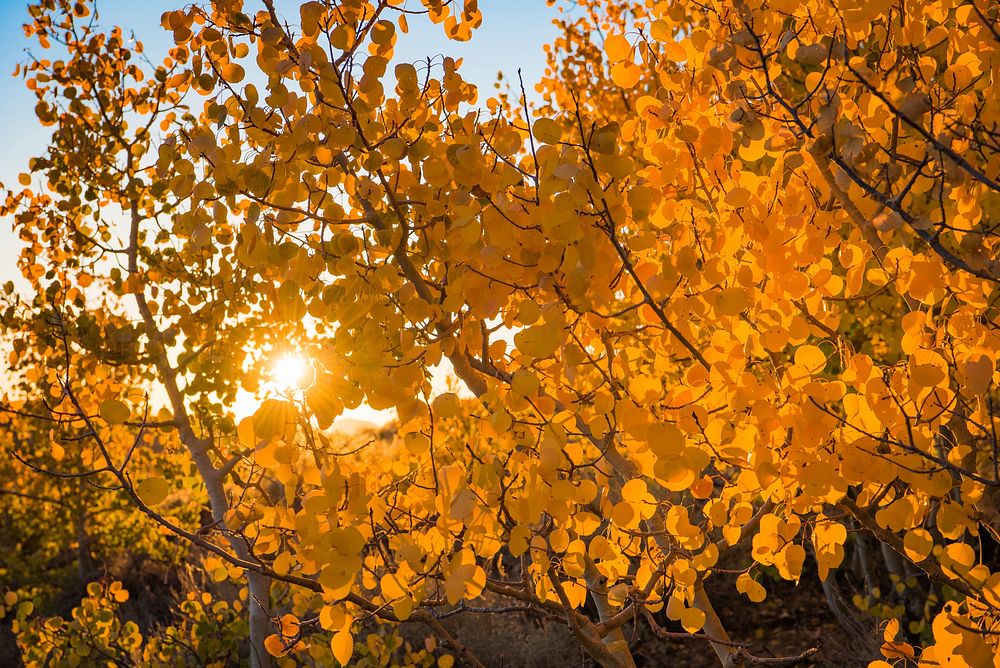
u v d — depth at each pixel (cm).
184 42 151
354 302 142
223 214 137
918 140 145
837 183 139
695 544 154
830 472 141
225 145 140
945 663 142
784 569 151
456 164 136
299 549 152
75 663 330
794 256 141
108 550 750
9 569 757
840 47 125
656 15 164
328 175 146
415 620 205
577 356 138
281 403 137
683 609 156
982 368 129
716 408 145
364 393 140
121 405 150
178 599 533
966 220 143
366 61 138
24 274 322
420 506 173
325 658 280
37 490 726
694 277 136
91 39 328
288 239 140
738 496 165
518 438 143
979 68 138
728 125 139
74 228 321
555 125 129
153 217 311
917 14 137
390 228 147
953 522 140
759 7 142
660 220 151
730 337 144
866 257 152
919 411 136
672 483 131
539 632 468
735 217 147
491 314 139
